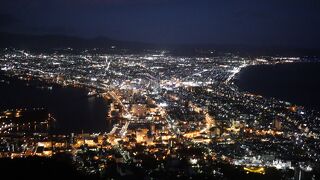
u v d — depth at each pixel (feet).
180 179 274.77
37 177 233.35
